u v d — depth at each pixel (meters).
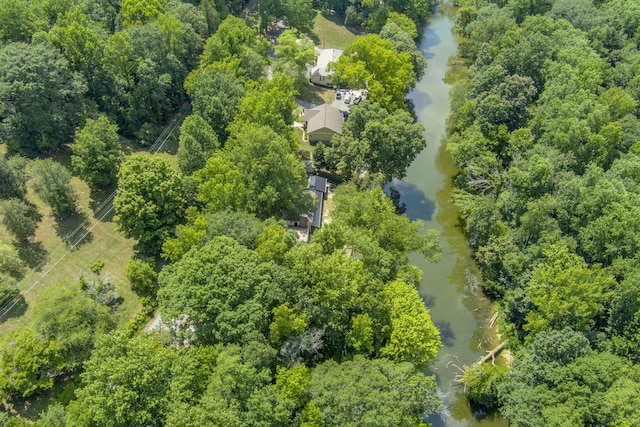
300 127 110.38
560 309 63.78
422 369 61.28
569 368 58.31
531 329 69.00
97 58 91.19
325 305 57.81
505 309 76.00
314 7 164.25
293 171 77.69
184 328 56.12
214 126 91.44
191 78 97.88
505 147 97.00
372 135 90.94
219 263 55.66
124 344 49.38
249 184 74.38
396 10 154.88
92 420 47.00
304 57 119.00
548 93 99.62
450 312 79.25
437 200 100.31
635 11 129.50
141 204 69.75
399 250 71.25
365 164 91.19
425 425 54.75
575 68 106.31
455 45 155.25
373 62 108.44
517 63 108.62
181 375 48.94
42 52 82.38
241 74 101.56
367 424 48.25
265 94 87.88
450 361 72.06
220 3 128.25
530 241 77.25
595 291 64.50
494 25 129.62
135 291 70.81
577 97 96.88
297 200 81.19
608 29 126.62
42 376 56.62
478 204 83.81
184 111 105.94
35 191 79.81
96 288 65.69
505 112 98.56
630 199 73.88
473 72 121.00
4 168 73.00
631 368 58.72
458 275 85.62
